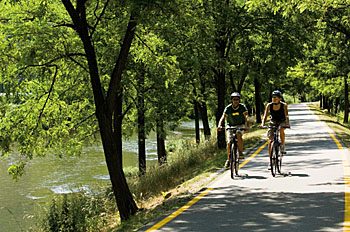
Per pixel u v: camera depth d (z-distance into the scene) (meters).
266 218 6.92
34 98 15.06
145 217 7.89
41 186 25.58
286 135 24.80
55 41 11.62
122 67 10.49
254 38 21.19
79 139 18.25
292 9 15.42
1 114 13.89
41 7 12.40
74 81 15.92
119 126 18.31
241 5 20.19
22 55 10.94
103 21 13.25
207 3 17.16
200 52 17.62
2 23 12.51
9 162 35.25
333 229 6.08
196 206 8.20
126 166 30.81
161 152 25.53
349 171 11.38
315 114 47.38
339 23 21.58
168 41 15.11
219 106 21.03
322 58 29.72
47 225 11.45
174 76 14.53
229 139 11.41
